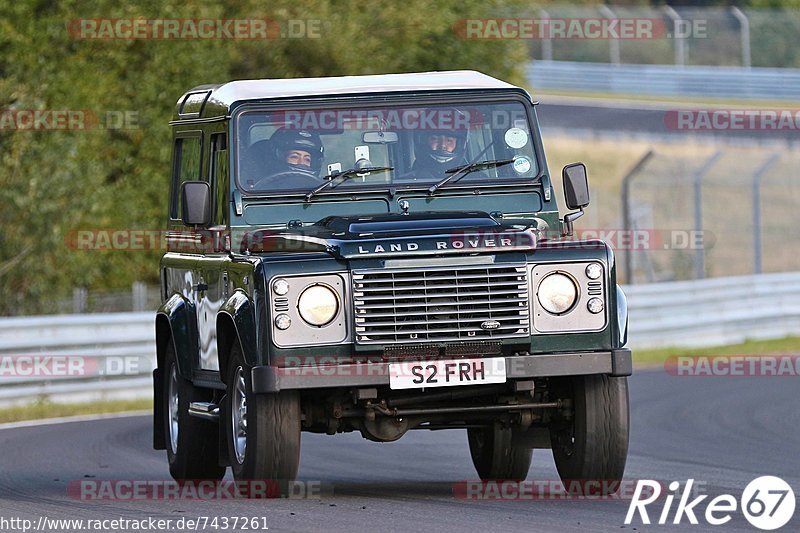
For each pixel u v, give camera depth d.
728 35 161.88
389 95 29.38
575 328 26.39
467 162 29.33
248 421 26.45
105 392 57.53
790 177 117.69
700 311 80.88
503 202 29.11
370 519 24.58
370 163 29.11
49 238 70.12
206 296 29.94
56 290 72.19
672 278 96.12
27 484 32.59
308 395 27.56
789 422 44.72
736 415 47.12
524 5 102.12
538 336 26.25
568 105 147.00
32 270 70.81
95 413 53.62
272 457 26.25
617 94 160.50
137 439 43.53
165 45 80.62
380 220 27.66
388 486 30.86
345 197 28.77
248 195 28.58
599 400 27.08
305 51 87.88
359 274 25.69
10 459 38.34
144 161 80.56
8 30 73.69
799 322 86.06
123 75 80.81
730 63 162.00
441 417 27.86
